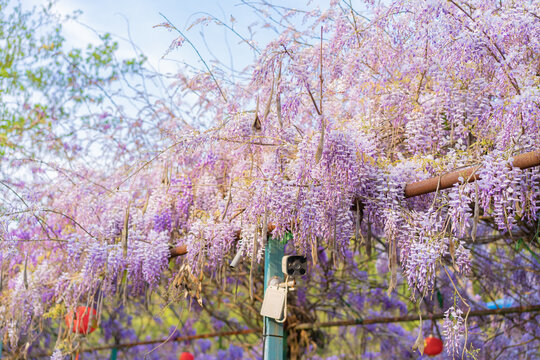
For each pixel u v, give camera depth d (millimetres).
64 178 4531
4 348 4855
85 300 4352
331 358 6637
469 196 2637
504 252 4949
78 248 3818
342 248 2949
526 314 5211
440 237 2660
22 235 4422
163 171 4066
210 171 4008
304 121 3639
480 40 2848
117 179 4621
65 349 4102
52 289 4234
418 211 2938
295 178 2998
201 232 3525
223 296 5898
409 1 3090
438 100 3119
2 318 4484
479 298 5438
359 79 3383
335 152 2816
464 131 3051
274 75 3039
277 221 3035
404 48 3236
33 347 5977
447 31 2928
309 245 3205
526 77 2703
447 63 3027
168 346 8172
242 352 8117
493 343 5332
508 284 4969
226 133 3377
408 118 3209
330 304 5578
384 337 6586
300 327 5293
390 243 2814
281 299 3262
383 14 3219
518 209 2518
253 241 3121
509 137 2592
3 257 4059
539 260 4363
